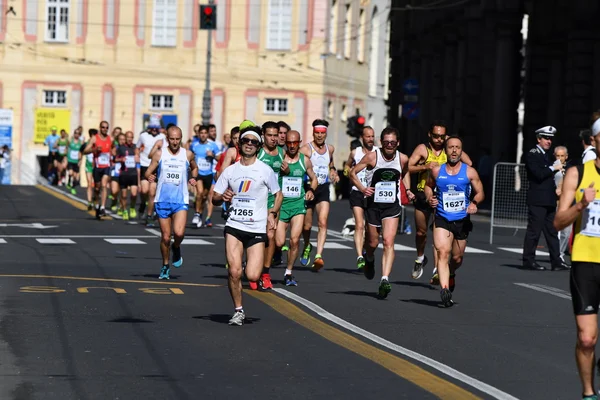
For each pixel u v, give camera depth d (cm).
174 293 3950
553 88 11994
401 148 16725
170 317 3384
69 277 4350
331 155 4891
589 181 2225
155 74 16688
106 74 16638
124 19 16688
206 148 7312
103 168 7788
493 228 7431
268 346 2922
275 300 3838
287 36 16862
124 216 7750
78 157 10988
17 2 16525
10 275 4353
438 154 4359
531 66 12144
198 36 16762
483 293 4253
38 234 6512
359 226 4819
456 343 3072
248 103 16862
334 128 17512
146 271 4666
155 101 16762
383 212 4050
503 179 7225
